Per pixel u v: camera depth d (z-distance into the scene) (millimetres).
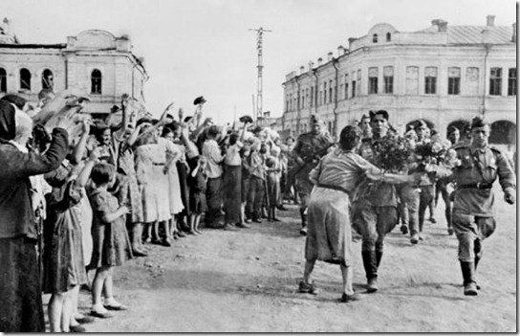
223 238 8625
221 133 10562
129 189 7074
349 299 5551
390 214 6113
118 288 5883
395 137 6840
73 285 4262
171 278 6289
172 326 4797
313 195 5586
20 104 4117
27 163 3504
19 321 3623
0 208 3570
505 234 9422
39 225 4570
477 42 26891
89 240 4625
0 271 3576
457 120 27219
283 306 5395
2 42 22438
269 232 9227
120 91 22500
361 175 5578
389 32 27969
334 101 34812
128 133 7840
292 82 44781
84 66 22500
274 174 10578
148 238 8078
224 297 5652
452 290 6027
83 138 4418
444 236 9102
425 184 8969
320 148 8703
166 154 7934
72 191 4219
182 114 8812
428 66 27578
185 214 8805
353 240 8453
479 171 5863
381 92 28406
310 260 5723
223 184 9508
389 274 6633
